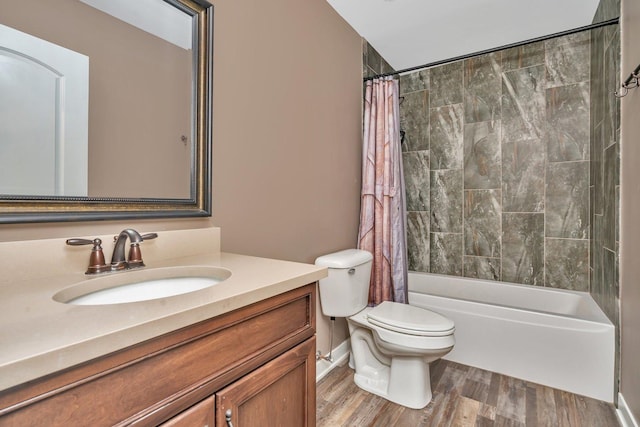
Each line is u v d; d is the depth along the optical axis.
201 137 1.22
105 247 0.94
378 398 1.73
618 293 1.64
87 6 0.93
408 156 3.00
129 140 1.02
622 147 1.59
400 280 2.19
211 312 0.64
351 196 2.30
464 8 2.01
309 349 0.95
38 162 0.83
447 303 2.16
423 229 2.95
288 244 1.69
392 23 2.19
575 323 1.77
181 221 1.17
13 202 0.78
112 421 0.51
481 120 2.66
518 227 2.53
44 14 0.84
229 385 0.70
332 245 2.08
